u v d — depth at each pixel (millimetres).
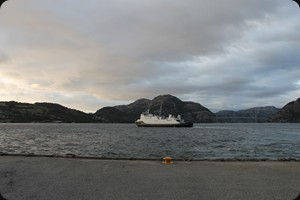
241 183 5520
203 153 26094
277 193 4855
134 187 5242
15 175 6156
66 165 7203
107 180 5734
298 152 27141
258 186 5305
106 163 7531
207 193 4887
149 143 39562
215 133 74812
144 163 7613
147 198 4625
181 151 28125
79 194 4840
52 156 8719
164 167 7047
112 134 67750
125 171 6566
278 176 6086
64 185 5375
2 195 4781
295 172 6492
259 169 6844
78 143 39469
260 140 46938
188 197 4680
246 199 4570
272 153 26281
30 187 5254
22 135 61438
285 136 60156
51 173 6352
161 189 5105
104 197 4676
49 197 4688
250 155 24328
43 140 45938
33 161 7707
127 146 34438
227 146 34719
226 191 4992
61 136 58344
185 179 5816
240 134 69562
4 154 9062
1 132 75312
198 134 69000
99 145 35969
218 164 7523
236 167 7086
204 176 6086
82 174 6258
